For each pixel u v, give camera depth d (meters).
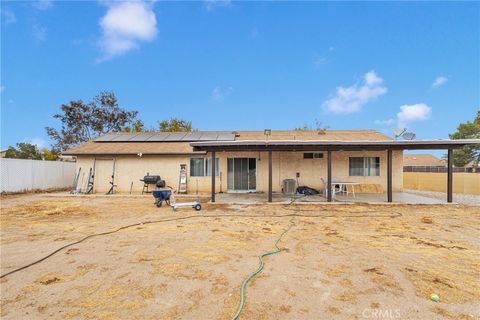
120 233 6.25
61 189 17.27
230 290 3.31
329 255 4.62
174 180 14.89
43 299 3.11
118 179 15.03
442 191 15.95
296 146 10.74
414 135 10.80
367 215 8.45
